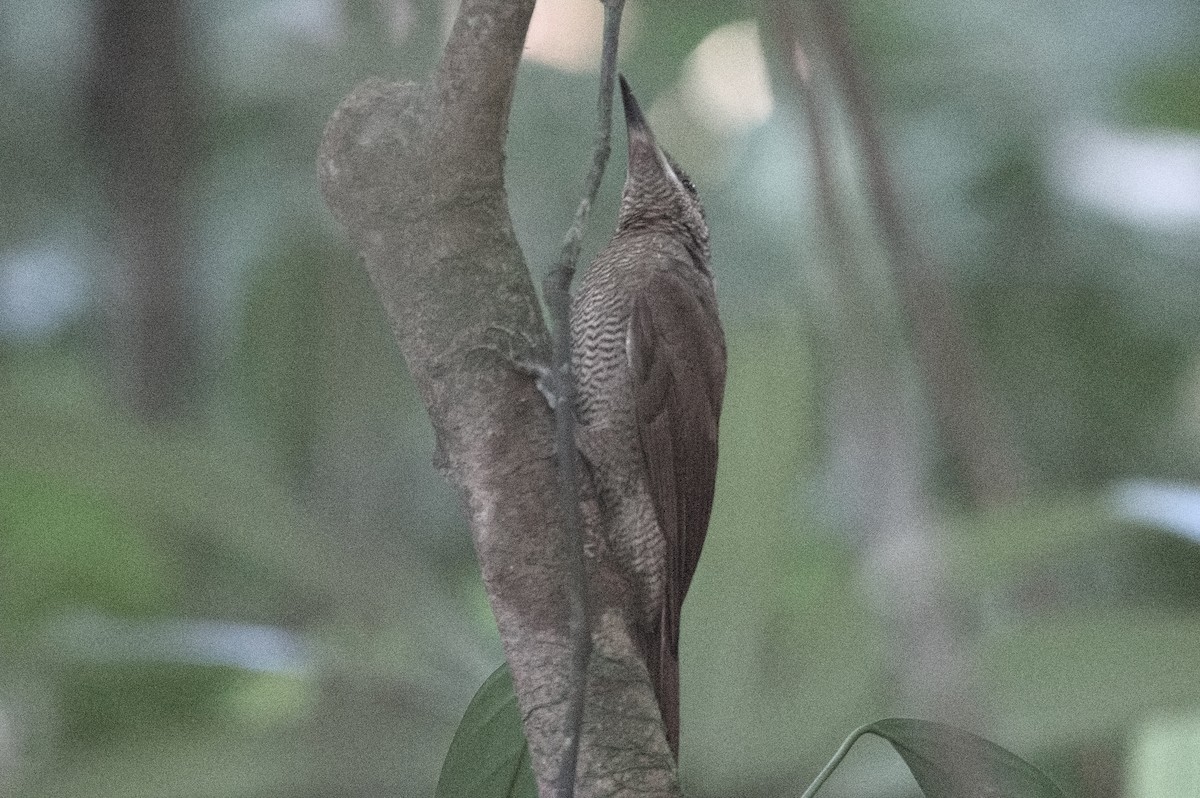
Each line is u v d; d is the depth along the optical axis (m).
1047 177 11.45
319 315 4.25
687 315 7.55
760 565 4.60
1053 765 5.05
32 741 6.86
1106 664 3.91
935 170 11.45
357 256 4.93
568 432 4.37
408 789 4.64
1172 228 11.23
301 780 4.59
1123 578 7.08
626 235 8.02
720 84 12.95
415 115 4.85
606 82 4.82
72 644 6.95
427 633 4.65
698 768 4.12
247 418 8.35
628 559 7.27
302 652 5.69
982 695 3.77
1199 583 6.97
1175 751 4.73
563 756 3.97
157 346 10.39
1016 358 10.93
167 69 10.64
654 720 4.63
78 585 7.74
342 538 4.10
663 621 7.09
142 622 7.58
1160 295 11.10
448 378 4.96
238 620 7.64
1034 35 11.93
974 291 11.01
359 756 4.66
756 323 5.04
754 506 4.75
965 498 5.79
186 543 7.83
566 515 4.29
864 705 3.96
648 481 7.38
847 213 3.93
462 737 4.66
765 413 4.88
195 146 10.83
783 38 3.87
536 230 11.13
